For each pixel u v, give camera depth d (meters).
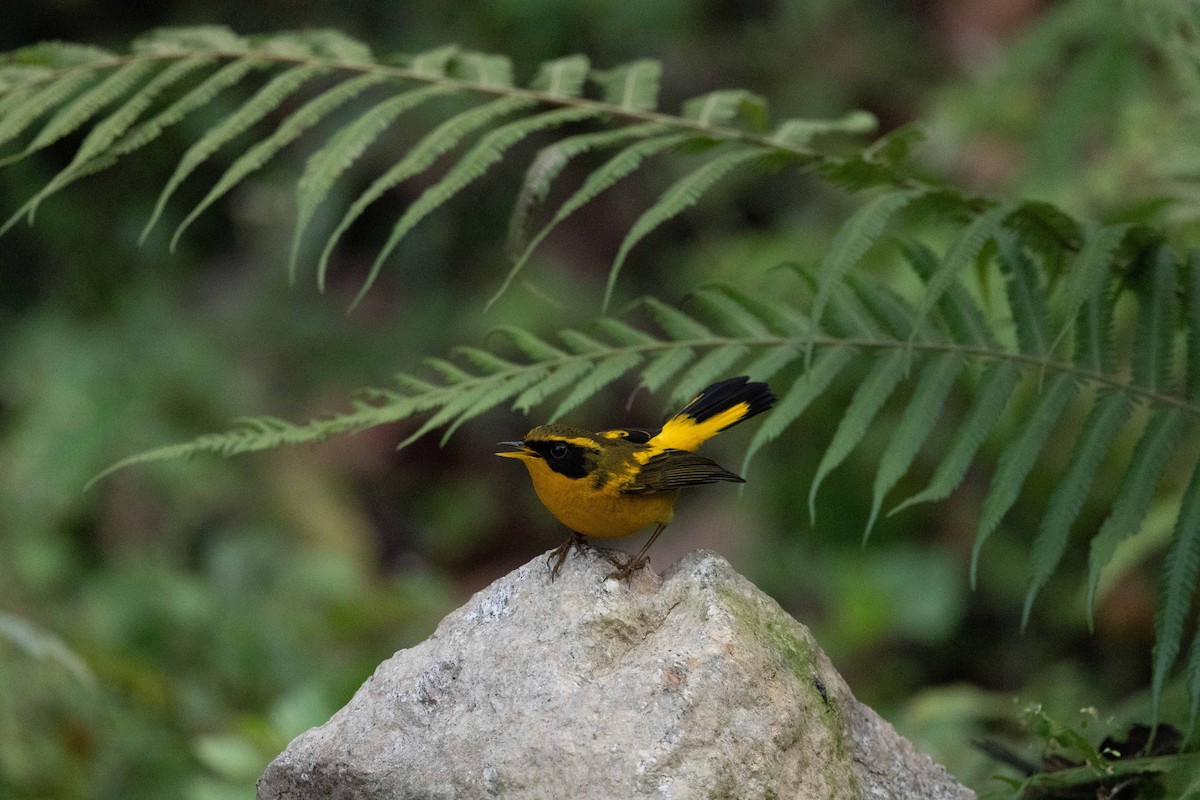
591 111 6.35
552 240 16.84
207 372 16.02
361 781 5.02
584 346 5.94
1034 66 6.56
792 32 17.34
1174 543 5.07
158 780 10.54
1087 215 8.80
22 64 6.59
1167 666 4.91
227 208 17.19
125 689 10.97
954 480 5.41
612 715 4.79
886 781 5.31
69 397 15.44
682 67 17.28
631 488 6.00
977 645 12.88
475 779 4.78
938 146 12.42
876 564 13.03
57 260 16.70
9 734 9.94
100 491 14.88
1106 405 5.53
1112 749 5.80
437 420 5.66
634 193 16.91
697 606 5.16
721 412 6.47
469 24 16.91
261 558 14.23
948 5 16.72
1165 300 5.73
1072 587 12.52
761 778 4.76
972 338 5.77
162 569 13.24
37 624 12.09
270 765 5.26
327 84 16.50
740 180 16.53
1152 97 8.89
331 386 16.56
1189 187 8.16
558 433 6.08
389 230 17.17
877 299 5.87
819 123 6.54
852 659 13.01
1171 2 6.40
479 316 16.41
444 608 14.55
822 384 5.66
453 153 16.47
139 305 16.48
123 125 6.14
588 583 5.32
